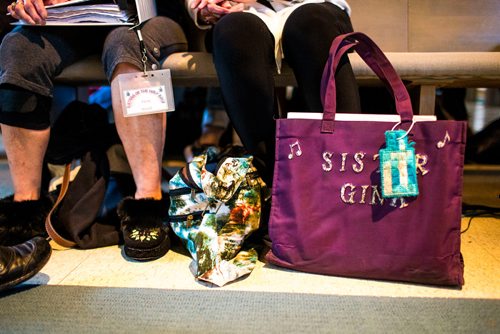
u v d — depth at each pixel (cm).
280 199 91
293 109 185
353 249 87
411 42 155
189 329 68
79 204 106
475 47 154
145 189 107
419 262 84
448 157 84
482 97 506
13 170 107
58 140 110
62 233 109
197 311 74
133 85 100
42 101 104
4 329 68
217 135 197
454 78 120
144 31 104
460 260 87
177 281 87
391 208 85
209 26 117
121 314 73
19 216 103
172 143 228
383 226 86
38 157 108
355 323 70
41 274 91
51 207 110
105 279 88
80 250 106
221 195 91
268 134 102
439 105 197
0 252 79
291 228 90
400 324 70
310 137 88
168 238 103
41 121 105
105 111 128
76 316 72
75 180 111
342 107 94
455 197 85
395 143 83
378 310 74
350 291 82
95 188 108
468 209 134
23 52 98
